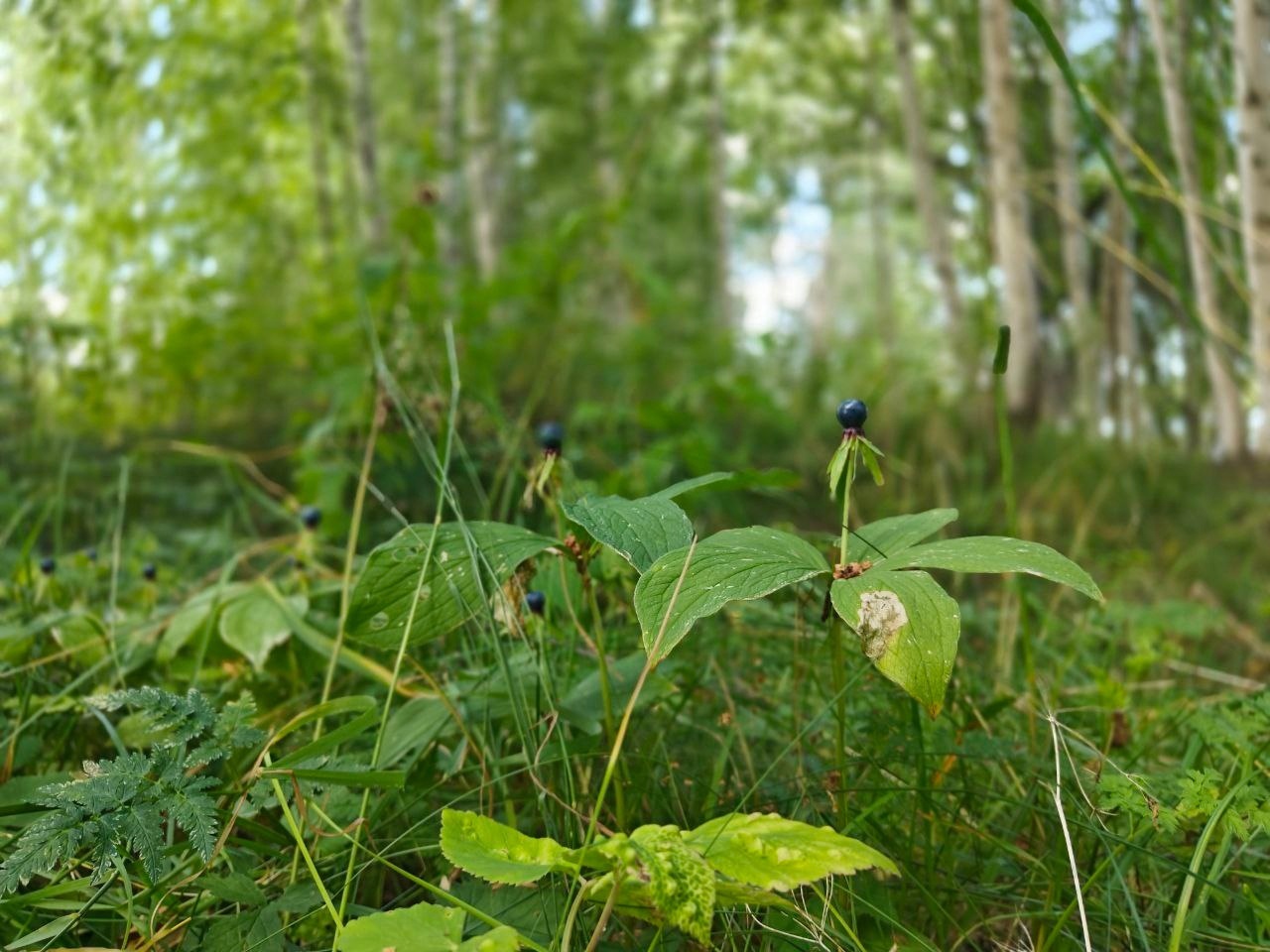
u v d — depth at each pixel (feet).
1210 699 7.21
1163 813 4.60
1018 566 3.57
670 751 5.76
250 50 17.35
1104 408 32.45
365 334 13.43
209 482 13.58
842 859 3.42
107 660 6.23
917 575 3.71
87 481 11.79
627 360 22.26
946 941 4.75
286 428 14.99
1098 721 6.61
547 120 49.08
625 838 3.37
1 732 5.62
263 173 20.72
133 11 13.79
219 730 4.47
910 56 31.37
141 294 15.47
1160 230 20.53
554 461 4.92
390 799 5.12
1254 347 14.19
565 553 4.62
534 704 5.29
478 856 3.51
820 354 26.76
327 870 4.70
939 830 5.35
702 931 3.16
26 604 7.27
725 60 46.57
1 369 12.49
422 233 14.37
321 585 7.04
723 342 24.26
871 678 5.66
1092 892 4.92
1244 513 16.83
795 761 5.72
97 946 4.43
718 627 7.23
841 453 4.01
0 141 12.55
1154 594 12.02
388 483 11.10
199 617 6.56
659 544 4.06
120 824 4.04
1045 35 5.35
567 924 3.64
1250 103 13.50
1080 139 28.17
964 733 5.91
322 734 5.83
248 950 4.17
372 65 38.65
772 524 14.70
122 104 13.97
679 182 54.90
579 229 19.42
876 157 43.57
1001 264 26.08
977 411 21.94
